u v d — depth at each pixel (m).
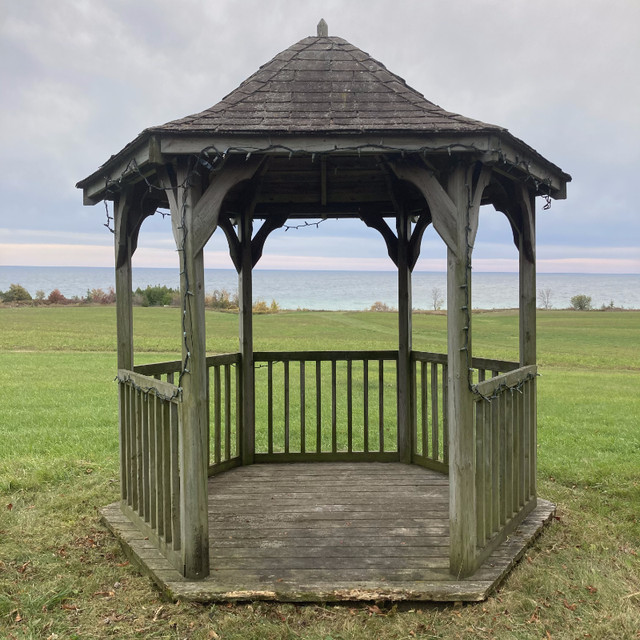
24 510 4.29
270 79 3.22
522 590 3.04
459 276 2.84
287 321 27.08
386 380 11.49
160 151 2.71
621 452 6.13
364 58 3.45
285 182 4.80
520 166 3.09
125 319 3.93
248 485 4.51
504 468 3.48
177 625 2.72
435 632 2.68
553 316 35.81
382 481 4.59
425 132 2.64
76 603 2.99
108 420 7.73
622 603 2.94
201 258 2.91
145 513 3.55
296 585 2.92
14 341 18.75
